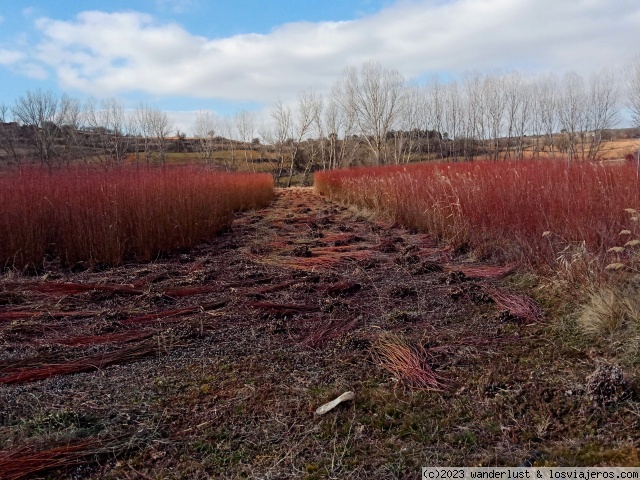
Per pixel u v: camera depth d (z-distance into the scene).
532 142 37.47
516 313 4.40
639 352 3.34
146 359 3.83
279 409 2.98
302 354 3.82
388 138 43.00
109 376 3.54
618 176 6.75
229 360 3.76
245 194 16.98
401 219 10.28
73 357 3.90
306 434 2.71
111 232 7.36
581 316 4.07
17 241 6.93
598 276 4.48
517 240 6.29
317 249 8.22
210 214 9.93
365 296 5.37
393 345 3.84
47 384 3.42
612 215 5.52
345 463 2.45
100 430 2.78
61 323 4.75
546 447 2.50
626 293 4.06
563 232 5.81
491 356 3.62
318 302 5.20
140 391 3.26
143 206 7.86
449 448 2.54
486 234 7.07
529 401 2.93
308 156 53.34
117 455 2.56
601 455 2.39
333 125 46.41
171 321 4.73
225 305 5.19
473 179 8.33
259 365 3.63
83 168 9.51
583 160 9.09
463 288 5.23
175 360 3.79
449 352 3.74
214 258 7.87
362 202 13.88
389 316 4.60
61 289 5.82
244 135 50.12
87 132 33.47
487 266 6.36
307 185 48.22
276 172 52.97
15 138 26.39
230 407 3.01
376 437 2.67
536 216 6.36
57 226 7.42
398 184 11.21
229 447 2.61
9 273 6.60
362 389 3.20
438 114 37.34
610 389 2.83
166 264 7.48
